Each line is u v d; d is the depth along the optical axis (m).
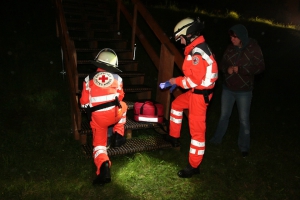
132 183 3.66
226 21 9.99
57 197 3.29
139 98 5.49
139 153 4.23
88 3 7.50
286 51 9.20
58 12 5.92
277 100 7.04
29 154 3.96
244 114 4.39
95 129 3.51
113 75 3.49
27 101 5.24
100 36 7.37
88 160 3.95
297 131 5.78
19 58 6.18
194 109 3.64
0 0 7.71
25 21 7.30
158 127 4.57
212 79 3.55
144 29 8.02
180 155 4.39
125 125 4.31
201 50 3.45
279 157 4.70
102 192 3.46
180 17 9.21
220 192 3.69
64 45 4.93
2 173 3.55
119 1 6.76
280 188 3.89
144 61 6.99
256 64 4.11
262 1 15.10
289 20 15.38
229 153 4.61
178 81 3.63
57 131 4.58
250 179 4.02
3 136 4.27
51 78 5.89
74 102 4.24
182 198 3.50
